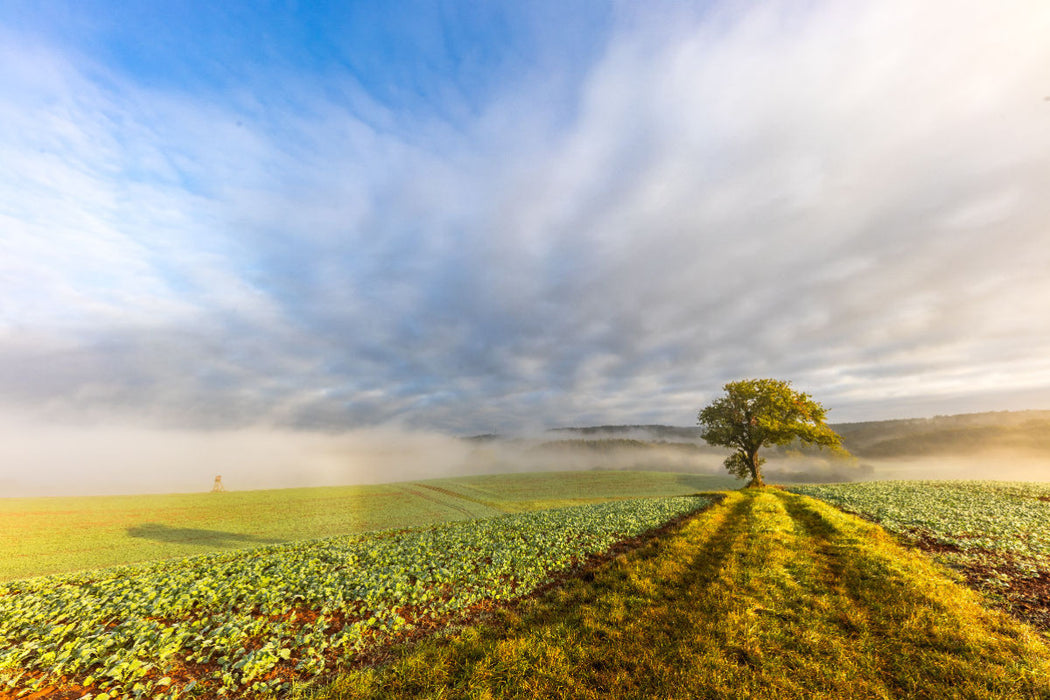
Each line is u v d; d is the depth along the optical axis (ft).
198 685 27.20
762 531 61.26
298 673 28.89
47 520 214.07
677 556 50.34
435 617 37.76
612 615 33.96
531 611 37.45
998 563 47.03
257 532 183.93
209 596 42.29
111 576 58.70
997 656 25.58
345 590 44.14
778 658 26.63
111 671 28.02
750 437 205.57
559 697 24.38
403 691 25.59
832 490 139.64
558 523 85.46
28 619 37.58
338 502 280.51
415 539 75.72
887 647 27.73
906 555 49.75
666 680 25.04
